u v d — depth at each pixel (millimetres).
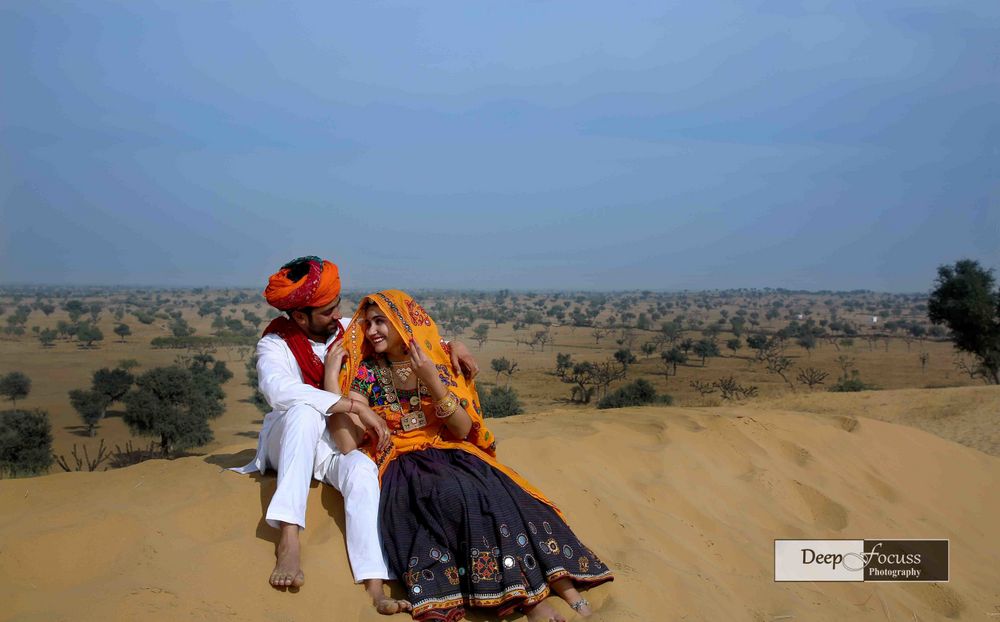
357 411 4328
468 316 195250
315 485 4551
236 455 5691
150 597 3299
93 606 3180
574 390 85062
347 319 4809
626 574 4461
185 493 4449
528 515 4199
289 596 3682
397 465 4410
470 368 4781
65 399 74375
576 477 5824
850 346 147125
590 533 5117
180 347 126375
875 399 24703
